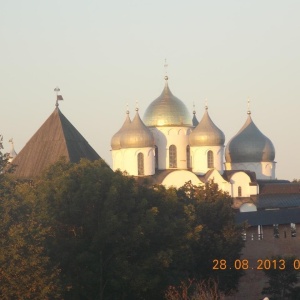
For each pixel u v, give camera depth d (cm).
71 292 19525
